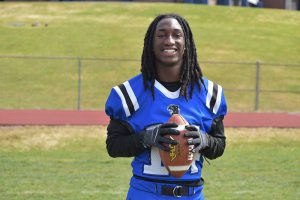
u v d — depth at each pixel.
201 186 4.07
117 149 3.99
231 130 17.48
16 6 46.47
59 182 10.68
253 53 33.66
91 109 21.48
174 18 4.03
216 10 46.38
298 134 17.33
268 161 13.41
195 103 4.04
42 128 16.66
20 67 28.59
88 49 32.75
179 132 3.79
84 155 13.84
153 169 3.92
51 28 37.88
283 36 39.19
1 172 11.55
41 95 24.34
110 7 46.12
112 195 9.70
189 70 4.03
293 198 9.80
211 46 34.91
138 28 39.03
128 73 28.61
